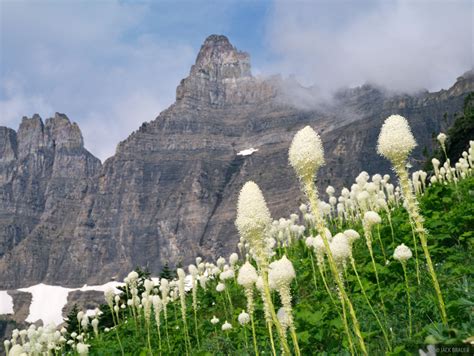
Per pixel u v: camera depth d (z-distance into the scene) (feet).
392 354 17.57
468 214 35.32
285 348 13.94
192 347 36.91
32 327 43.32
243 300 43.29
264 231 14.11
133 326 49.16
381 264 33.68
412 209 15.01
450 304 19.90
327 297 32.04
